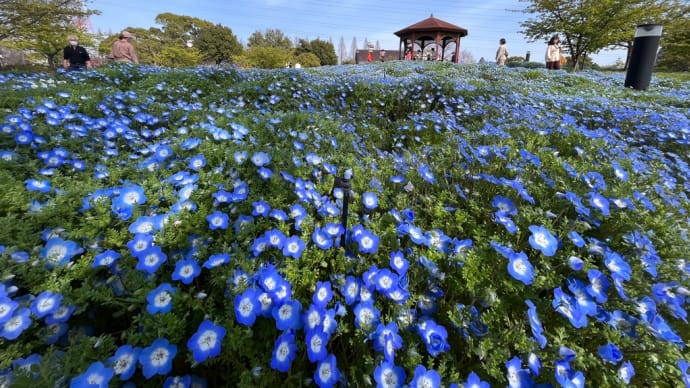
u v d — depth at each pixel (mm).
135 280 1354
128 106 3842
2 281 1333
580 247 1608
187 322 1275
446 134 3574
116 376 1100
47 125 2861
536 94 6156
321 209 1984
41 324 1292
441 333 1266
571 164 2322
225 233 1711
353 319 1429
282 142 2760
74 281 1478
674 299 1366
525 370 1152
